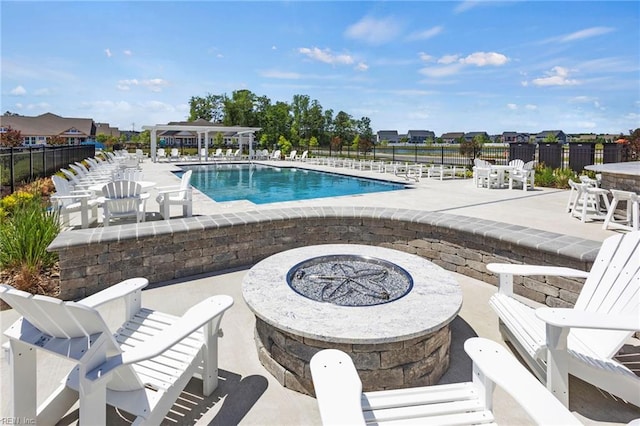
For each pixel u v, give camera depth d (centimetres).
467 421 170
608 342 238
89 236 404
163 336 192
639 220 591
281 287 302
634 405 230
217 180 1666
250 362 281
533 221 682
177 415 223
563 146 1495
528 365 273
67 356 170
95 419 170
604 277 278
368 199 961
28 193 843
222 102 5638
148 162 2464
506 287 313
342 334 230
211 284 437
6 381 250
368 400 184
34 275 402
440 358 264
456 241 479
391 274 349
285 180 1667
